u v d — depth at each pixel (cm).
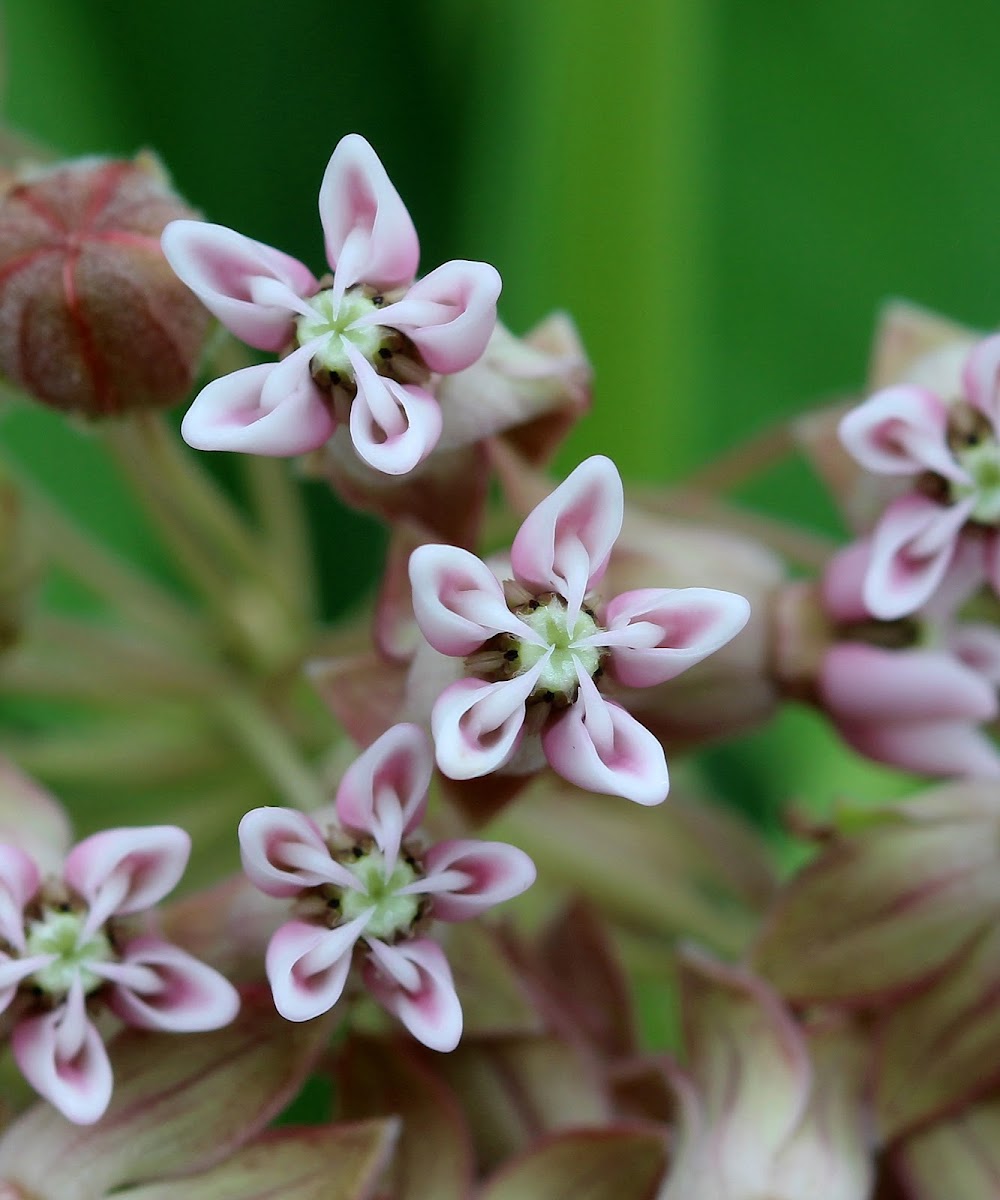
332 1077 15
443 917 14
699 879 17
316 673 15
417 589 14
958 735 15
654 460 18
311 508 19
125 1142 14
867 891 15
